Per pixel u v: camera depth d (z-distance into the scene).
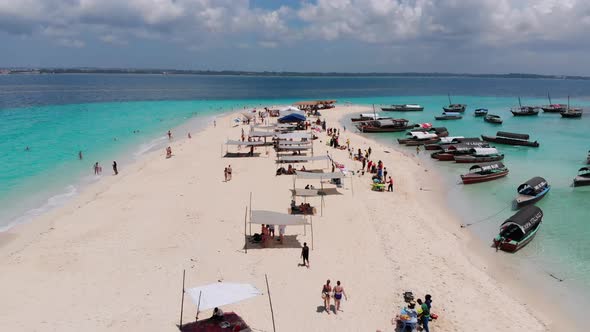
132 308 18.09
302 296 19.41
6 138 58.38
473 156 49.81
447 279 21.50
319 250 24.19
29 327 16.64
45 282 20.34
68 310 17.92
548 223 30.20
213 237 25.78
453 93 192.75
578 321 18.62
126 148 54.25
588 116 96.06
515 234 27.03
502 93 195.12
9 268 21.78
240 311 18.06
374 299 19.27
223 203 32.09
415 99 151.62
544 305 19.88
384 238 26.19
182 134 65.62
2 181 38.47
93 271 21.45
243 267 22.03
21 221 28.97
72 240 25.34
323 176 33.69
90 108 102.12
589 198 35.78
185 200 32.75
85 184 37.97
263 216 24.36
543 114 100.25
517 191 37.16
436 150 56.62
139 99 134.00
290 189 35.97
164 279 20.69
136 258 22.91
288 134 52.47
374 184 36.81
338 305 18.27
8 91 163.88
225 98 147.75
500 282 21.86
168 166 44.41
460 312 18.62
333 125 79.88
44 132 64.00
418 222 29.52
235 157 48.84
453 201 35.25
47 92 161.38
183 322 17.05
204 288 16.67
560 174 43.84
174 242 25.02
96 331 16.38
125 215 29.58
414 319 16.80
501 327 17.77
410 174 43.56
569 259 24.66
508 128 76.75
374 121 73.38
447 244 26.06
